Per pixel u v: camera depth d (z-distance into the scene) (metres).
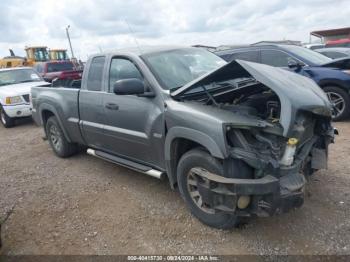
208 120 3.01
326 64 7.26
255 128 2.97
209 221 3.30
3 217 3.92
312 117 3.29
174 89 3.65
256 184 2.75
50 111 5.75
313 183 4.07
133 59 4.04
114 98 4.20
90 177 4.94
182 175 3.42
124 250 3.13
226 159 2.92
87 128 4.86
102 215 3.78
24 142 7.49
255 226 3.29
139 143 3.96
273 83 3.04
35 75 10.85
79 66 16.34
